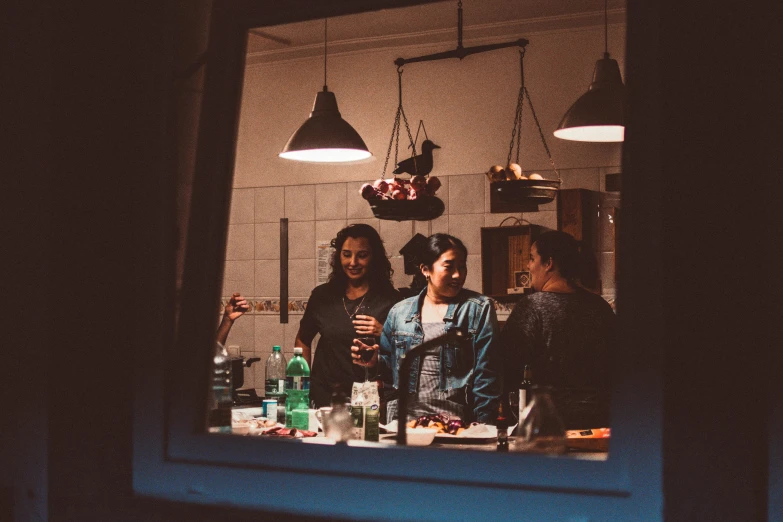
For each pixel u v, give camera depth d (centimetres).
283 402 281
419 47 443
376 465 102
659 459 88
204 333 115
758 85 85
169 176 117
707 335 87
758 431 84
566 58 416
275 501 106
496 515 94
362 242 353
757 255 85
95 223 119
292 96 471
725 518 85
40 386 115
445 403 267
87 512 116
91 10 119
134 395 117
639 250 90
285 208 471
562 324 269
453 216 436
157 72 117
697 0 89
